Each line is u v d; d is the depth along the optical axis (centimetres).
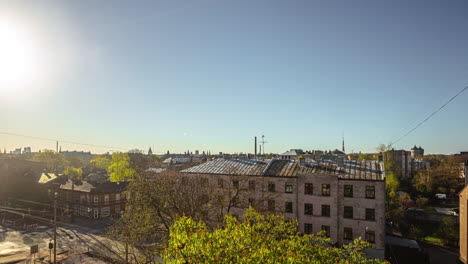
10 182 6725
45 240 4262
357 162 3784
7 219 5494
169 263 1034
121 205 6225
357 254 1401
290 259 995
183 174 4178
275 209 3644
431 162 12338
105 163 12494
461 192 3409
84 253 3672
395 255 3531
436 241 4456
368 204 3288
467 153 12575
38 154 11394
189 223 1126
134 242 2444
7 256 3591
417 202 6544
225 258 1008
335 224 3388
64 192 6406
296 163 4069
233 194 3806
